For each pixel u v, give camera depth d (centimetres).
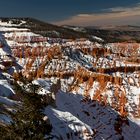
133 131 11375
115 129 10650
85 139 7144
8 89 6131
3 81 6594
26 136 2302
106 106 12125
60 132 6538
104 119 10950
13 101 5403
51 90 9212
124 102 13488
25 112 2439
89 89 14212
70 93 11362
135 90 15075
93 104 11538
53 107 7694
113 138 9906
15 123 2370
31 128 2336
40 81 9350
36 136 2314
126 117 11956
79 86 14300
